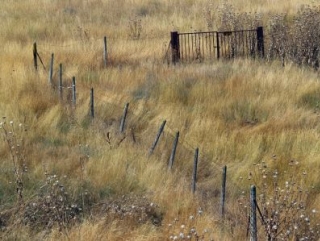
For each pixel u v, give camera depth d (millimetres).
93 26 61406
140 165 25453
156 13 67812
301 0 66938
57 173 24391
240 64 44906
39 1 72062
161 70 42938
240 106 34406
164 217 21125
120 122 32438
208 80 39188
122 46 51625
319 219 21141
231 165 26906
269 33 50188
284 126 31625
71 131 29844
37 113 32031
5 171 24188
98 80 40500
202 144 28750
